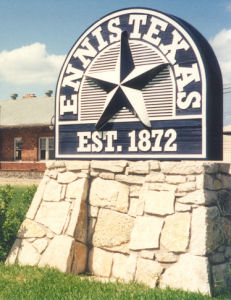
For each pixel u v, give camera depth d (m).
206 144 7.48
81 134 8.98
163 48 8.05
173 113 7.87
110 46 8.71
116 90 8.39
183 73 7.80
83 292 6.66
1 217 9.63
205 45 8.21
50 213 8.72
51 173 9.09
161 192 7.61
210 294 6.59
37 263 8.37
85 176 8.60
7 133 32.66
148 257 7.35
